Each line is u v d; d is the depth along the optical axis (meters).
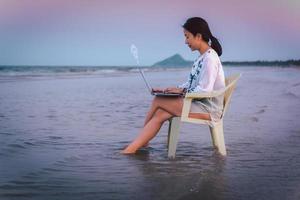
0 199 3.16
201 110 4.50
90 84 14.65
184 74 21.61
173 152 4.51
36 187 3.44
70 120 6.95
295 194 3.34
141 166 4.12
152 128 4.65
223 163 4.29
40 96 10.60
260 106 8.81
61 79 17.17
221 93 4.41
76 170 3.96
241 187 3.50
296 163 4.31
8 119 6.95
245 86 13.85
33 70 21.16
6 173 3.82
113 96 10.84
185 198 3.23
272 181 3.68
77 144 5.12
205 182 3.62
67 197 3.23
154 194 3.31
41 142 5.20
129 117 7.36
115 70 25.53
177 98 4.51
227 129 6.21
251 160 4.41
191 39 4.62
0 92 11.42
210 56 4.48
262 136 5.69
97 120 6.98
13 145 4.99
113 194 3.30
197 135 5.79
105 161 4.30
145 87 13.57
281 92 11.89
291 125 6.55
